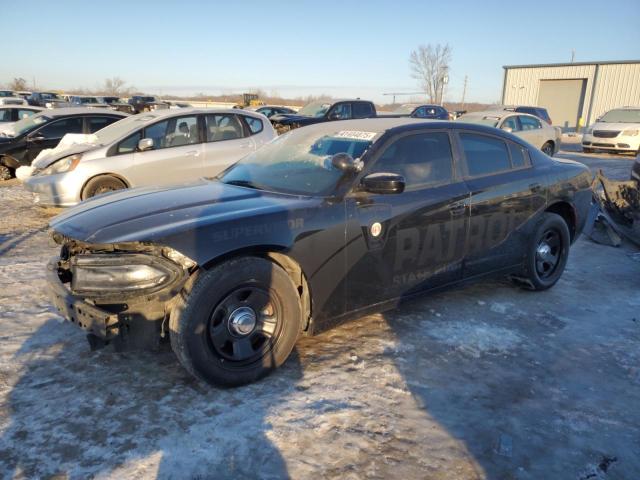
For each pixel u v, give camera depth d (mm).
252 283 3037
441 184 3939
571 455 2635
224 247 2908
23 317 4059
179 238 2824
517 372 3434
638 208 7223
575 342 3902
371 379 3271
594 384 3318
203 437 2660
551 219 4750
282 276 3141
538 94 39250
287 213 3170
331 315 3439
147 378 3209
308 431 2732
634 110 19188
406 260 3730
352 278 3469
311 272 3266
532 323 4223
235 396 3035
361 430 2758
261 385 3160
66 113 11438
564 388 3260
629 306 4676
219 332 2986
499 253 4398
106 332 2775
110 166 7426
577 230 5180
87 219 3125
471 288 4984
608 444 2730
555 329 4125
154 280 2820
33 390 3051
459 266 4109
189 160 7984
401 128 3861
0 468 2412
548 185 4695
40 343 3633
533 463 2564
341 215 3348
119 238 2828
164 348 3576
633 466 2576
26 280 4922
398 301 3795
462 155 4148
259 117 8930
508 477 2461
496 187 4254
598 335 4039
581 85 37156
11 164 11031
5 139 10906
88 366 3336
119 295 2826
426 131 3980
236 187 3738
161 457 2508
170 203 3301
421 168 3865
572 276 5512
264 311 3148
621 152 18875
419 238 3758
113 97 34188
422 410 2965
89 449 2553
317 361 3479
